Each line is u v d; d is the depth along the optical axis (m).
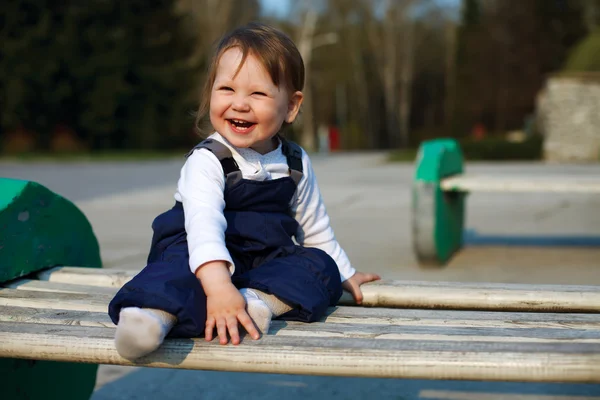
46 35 24.31
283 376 2.67
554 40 33.94
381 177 11.39
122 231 5.88
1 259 1.94
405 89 37.19
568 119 16.70
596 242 5.28
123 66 25.30
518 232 5.75
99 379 2.65
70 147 25.73
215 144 1.83
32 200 2.05
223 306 1.51
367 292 1.94
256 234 1.83
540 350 1.35
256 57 1.77
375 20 36.69
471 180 4.26
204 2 29.72
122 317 1.41
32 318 1.66
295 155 2.00
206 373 2.72
